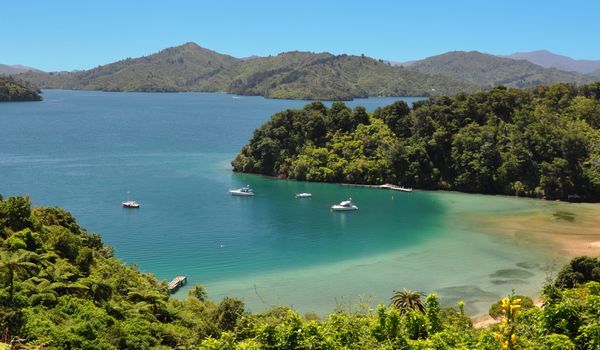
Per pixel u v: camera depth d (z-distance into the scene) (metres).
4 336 44.09
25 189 128.38
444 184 140.38
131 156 181.75
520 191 132.12
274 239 94.19
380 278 75.00
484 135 141.75
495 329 27.62
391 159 144.50
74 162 167.00
